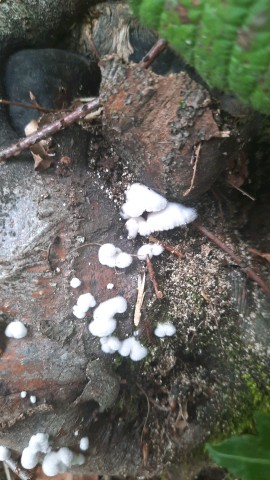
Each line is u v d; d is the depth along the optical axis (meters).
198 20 0.08
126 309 0.16
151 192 0.16
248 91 0.09
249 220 0.18
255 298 0.17
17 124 0.17
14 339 0.16
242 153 0.17
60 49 0.19
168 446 0.18
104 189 0.17
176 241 0.17
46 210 0.16
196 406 0.18
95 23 0.19
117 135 0.15
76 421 0.17
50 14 0.19
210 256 0.17
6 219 0.16
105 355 0.17
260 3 0.08
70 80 0.18
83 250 0.16
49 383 0.16
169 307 0.17
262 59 0.08
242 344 0.17
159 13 0.09
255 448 0.15
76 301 0.16
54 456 0.17
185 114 0.13
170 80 0.13
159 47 0.13
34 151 0.16
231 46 0.08
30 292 0.16
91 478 0.23
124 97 0.14
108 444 0.18
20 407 0.16
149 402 0.18
